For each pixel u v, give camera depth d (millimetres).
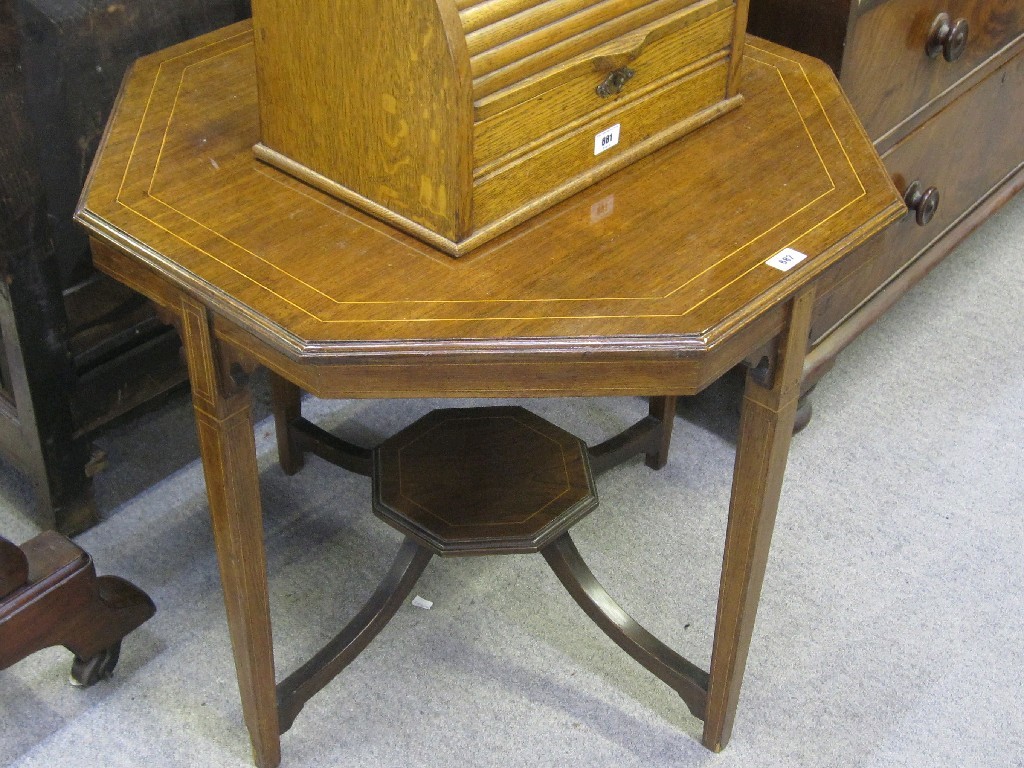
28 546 1531
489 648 1723
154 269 1191
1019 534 1935
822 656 1721
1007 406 2188
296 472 2008
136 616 1641
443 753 1584
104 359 1807
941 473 2043
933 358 2293
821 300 1945
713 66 1408
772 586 1824
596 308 1136
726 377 2178
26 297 1604
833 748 1603
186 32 1736
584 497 1621
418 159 1182
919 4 1790
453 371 1116
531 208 1260
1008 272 2527
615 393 1149
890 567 1865
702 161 1368
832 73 1554
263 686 1469
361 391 1125
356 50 1163
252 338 1152
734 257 1204
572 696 1662
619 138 1333
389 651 1714
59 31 1555
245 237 1225
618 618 1602
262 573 1382
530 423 1745
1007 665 1719
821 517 1947
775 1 1697
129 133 1384
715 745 1584
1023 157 2525
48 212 1580
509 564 1854
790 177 1338
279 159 1324
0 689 1647
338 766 1564
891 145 1936
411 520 1573
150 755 1575
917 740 1613
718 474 2033
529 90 1191
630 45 1259
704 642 1746
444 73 1104
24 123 1497
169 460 2010
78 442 1795
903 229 2137
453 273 1185
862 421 2143
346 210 1272
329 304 1138
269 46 1248
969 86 2094
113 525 1898
